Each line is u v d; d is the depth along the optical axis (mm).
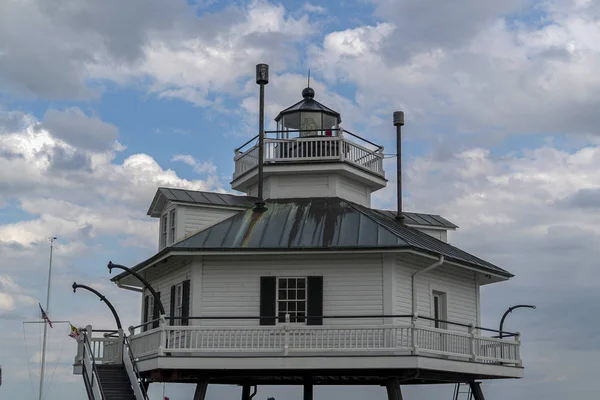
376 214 33375
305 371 27969
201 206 32281
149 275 34562
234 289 29172
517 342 31859
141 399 26766
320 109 35156
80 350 30188
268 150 33438
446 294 31391
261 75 32562
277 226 30312
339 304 28641
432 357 27016
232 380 33531
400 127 36188
